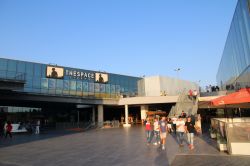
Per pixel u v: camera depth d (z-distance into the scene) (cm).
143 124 4444
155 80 5022
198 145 1531
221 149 1282
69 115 5888
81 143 1872
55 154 1352
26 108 5244
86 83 5462
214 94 3800
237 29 2420
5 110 4938
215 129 1700
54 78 4975
